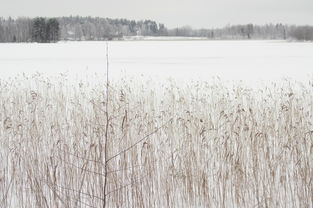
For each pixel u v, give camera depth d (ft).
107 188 16.08
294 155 18.42
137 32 568.82
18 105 29.09
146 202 15.74
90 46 236.43
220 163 17.58
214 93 37.99
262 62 103.81
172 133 20.93
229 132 21.15
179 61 111.34
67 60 117.08
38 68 86.69
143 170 17.30
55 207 15.31
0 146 21.12
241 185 16.29
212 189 16.74
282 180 16.14
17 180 17.37
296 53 151.43
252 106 27.27
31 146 20.06
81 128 22.31
